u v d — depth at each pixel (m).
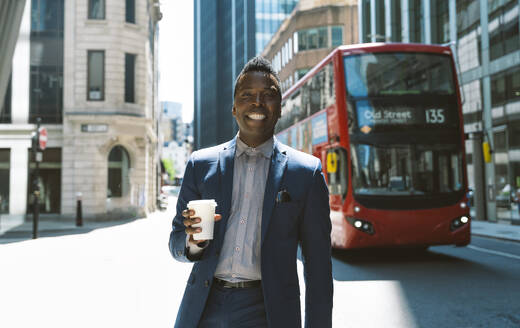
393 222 9.67
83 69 27.36
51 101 27.48
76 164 26.83
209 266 1.96
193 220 1.84
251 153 2.10
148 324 5.48
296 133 13.99
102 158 26.98
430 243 9.79
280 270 1.95
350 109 10.10
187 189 2.12
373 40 31.30
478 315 5.70
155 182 38.94
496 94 20.20
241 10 94.31
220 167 2.08
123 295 7.04
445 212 9.80
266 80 2.08
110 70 27.44
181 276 8.66
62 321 5.62
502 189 19.86
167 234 17.59
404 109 10.09
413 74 10.30
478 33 21.44
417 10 27.16
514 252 11.29
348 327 5.32
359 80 10.21
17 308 6.27
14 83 27.33
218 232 1.99
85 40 27.44
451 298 6.61
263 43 89.62
